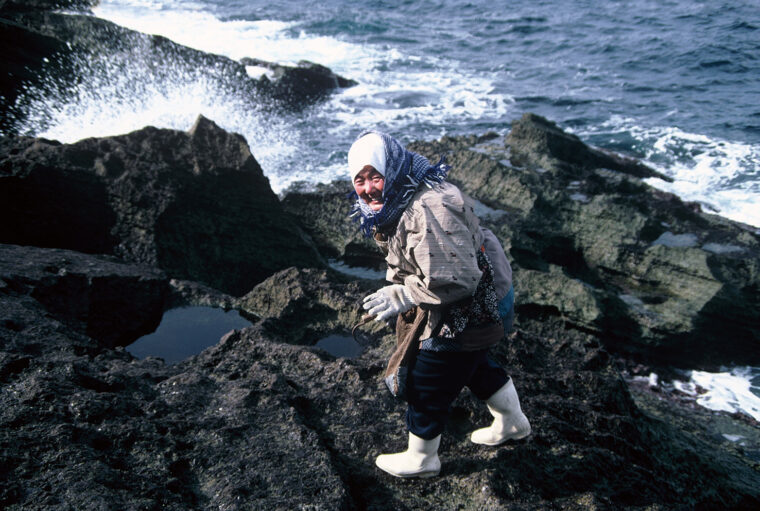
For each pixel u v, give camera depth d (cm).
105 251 712
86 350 381
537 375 432
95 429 302
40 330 388
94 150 744
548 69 2052
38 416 298
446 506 307
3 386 320
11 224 682
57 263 517
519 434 333
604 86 1872
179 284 563
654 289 809
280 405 349
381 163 259
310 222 920
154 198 705
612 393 430
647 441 431
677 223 908
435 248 254
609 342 755
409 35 2483
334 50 2212
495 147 1150
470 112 1633
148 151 749
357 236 873
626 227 870
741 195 1127
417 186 262
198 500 283
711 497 416
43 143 736
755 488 456
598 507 312
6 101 1230
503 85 1884
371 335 474
